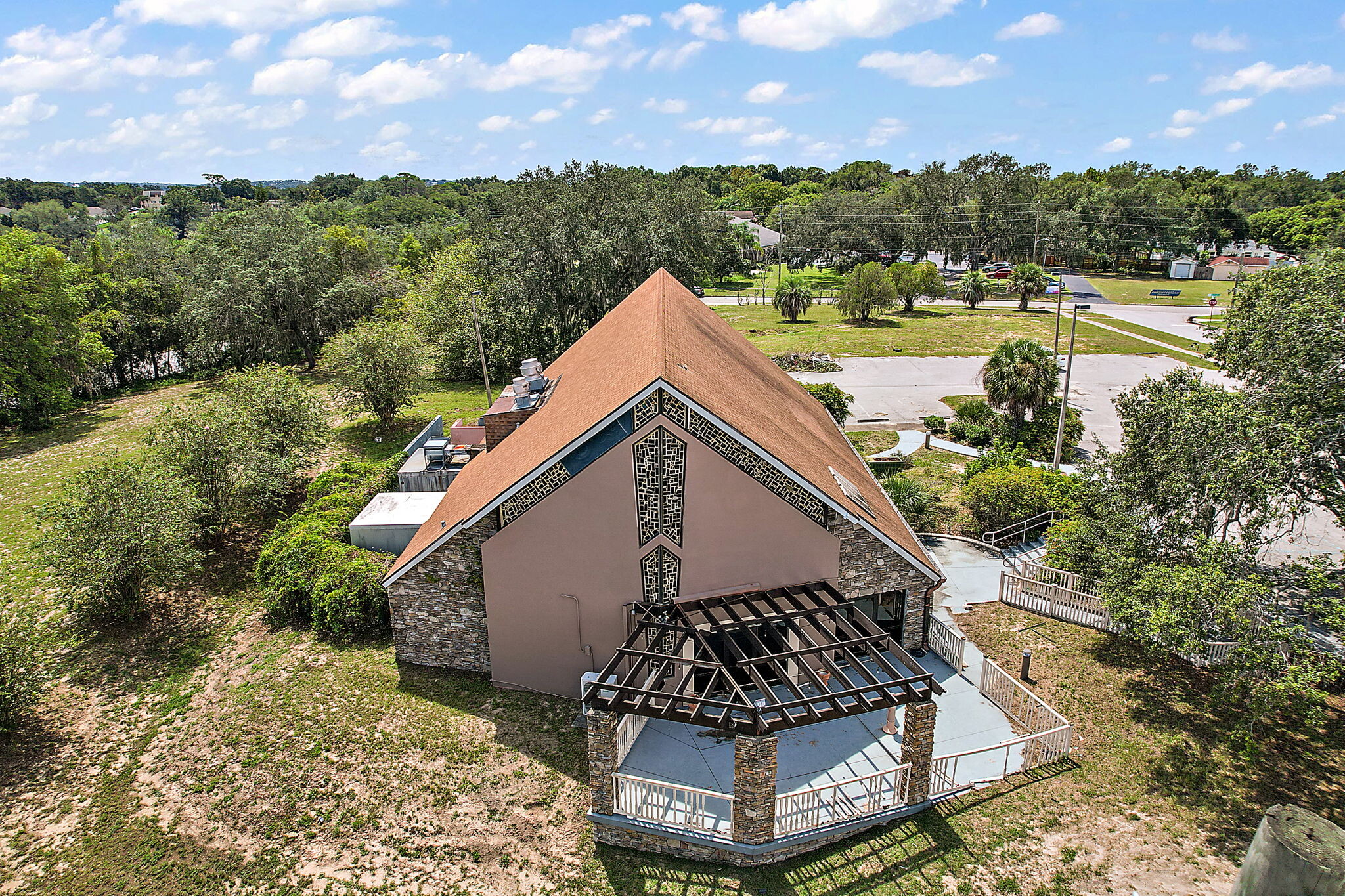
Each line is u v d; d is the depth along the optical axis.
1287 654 15.30
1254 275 20.97
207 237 74.31
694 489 16.00
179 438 25.80
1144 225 121.31
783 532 16.83
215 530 25.31
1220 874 12.31
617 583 16.67
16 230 52.16
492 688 17.98
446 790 14.70
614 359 20.25
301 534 23.20
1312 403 18.31
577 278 52.03
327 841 13.59
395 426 41.78
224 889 12.70
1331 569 19.28
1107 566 18.33
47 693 18.56
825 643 16.59
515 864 13.01
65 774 15.70
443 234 92.69
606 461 15.82
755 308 92.38
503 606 17.34
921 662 18.58
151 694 18.47
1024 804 14.07
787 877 12.66
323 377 56.06
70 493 21.42
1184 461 17.91
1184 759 15.03
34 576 24.92
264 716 17.25
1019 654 19.14
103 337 55.34
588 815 13.41
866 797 14.05
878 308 81.12
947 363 58.53
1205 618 15.27
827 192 174.12
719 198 194.12
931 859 12.90
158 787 15.19
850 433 40.41
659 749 15.44
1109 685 17.55
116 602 21.77
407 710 17.19
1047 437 36.78
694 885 12.52
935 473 33.81
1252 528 16.84
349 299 60.12
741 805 12.70
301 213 78.88
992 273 114.94
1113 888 12.15
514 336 52.97
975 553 25.22
